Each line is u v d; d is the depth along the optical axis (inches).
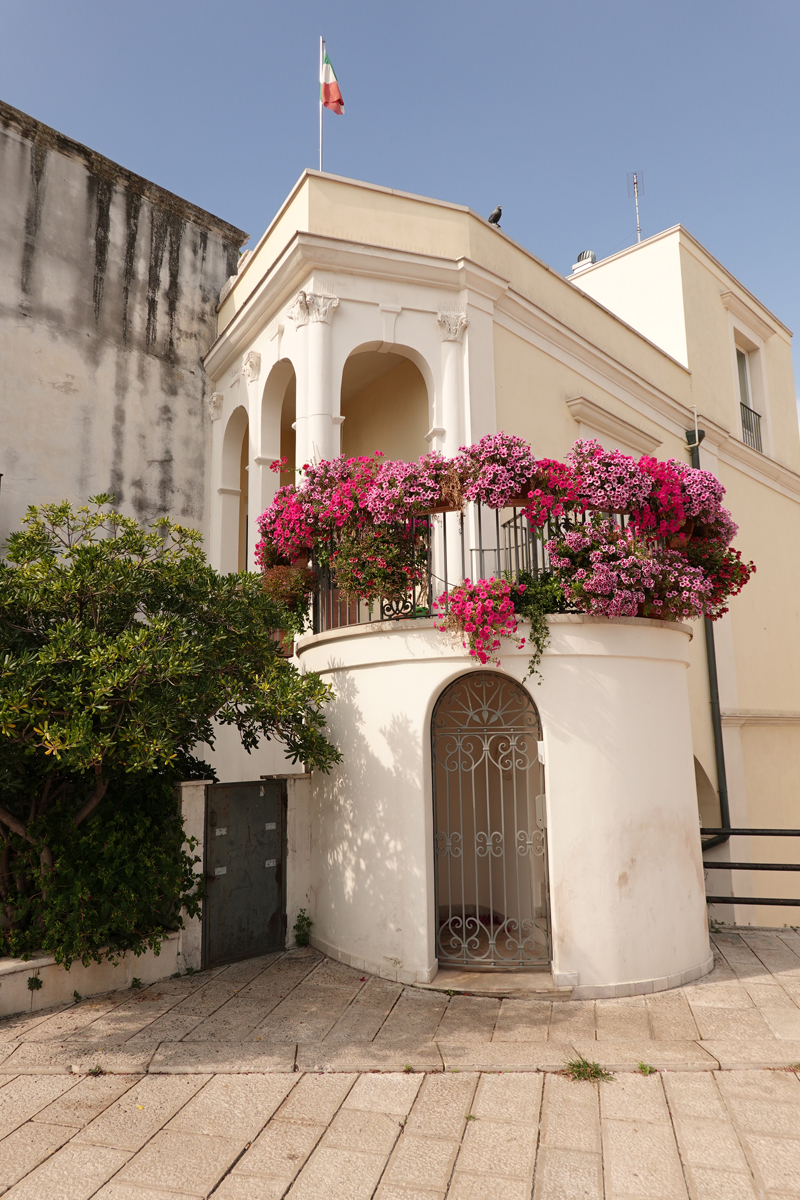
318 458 319.3
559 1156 140.0
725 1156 138.9
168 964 239.0
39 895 225.9
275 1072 173.6
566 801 231.3
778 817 518.0
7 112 376.5
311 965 250.2
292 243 329.4
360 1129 149.7
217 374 433.7
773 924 491.5
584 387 427.5
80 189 401.7
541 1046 184.1
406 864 238.1
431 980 230.2
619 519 278.8
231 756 355.9
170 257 434.6
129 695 192.1
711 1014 207.5
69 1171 136.7
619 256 582.6
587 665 238.8
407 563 256.1
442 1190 131.0
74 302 391.5
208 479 430.0
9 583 208.7
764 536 585.9
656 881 236.8
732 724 494.9
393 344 344.8
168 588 233.9
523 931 273.0
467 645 237.3
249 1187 132.0
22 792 230.7
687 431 519.2
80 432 384.2
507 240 392.2
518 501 254.2
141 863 230.4
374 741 251.6
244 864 261.1
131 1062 178.5
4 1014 206.7
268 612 249.4
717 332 577.6
